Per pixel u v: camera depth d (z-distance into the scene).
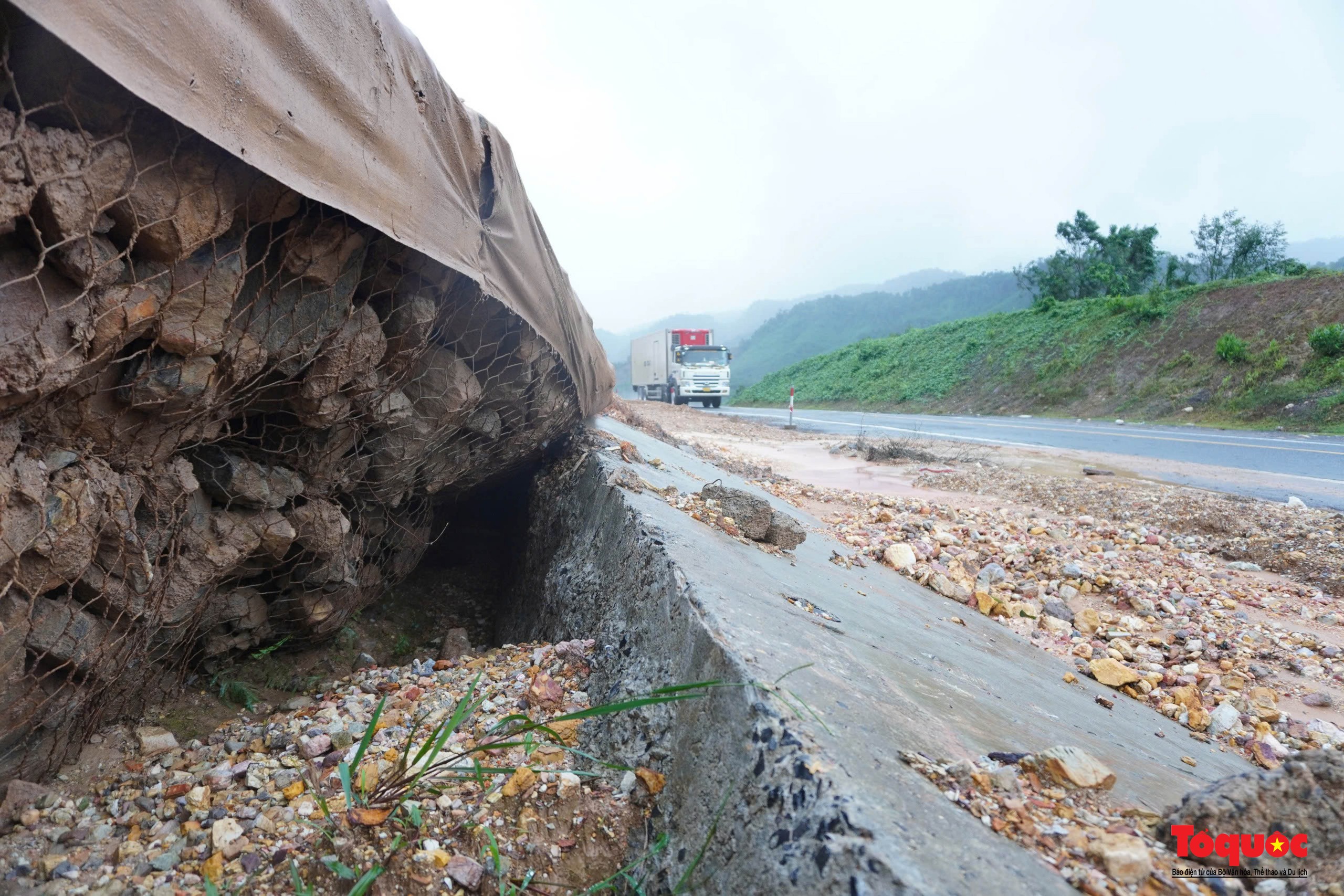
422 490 4.60
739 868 1.79
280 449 3.14
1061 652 5.17
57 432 2.11
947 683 3.11
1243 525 8.30
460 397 3.80
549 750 2.69
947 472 12.09
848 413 29.58
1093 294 38.31
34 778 2.45
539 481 6.10
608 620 3.52
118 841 2.21
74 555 2.18
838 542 6.41
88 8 1.46
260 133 1.96
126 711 2.97
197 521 2.85
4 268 1.71
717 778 2.06
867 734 2.10
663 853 2.09
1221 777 3.24
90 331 1.91
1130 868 1.71
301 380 2.85
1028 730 2.83
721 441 15.77
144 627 2.70
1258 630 5.68
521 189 4.24
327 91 2.25
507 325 4.21
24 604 2.13
